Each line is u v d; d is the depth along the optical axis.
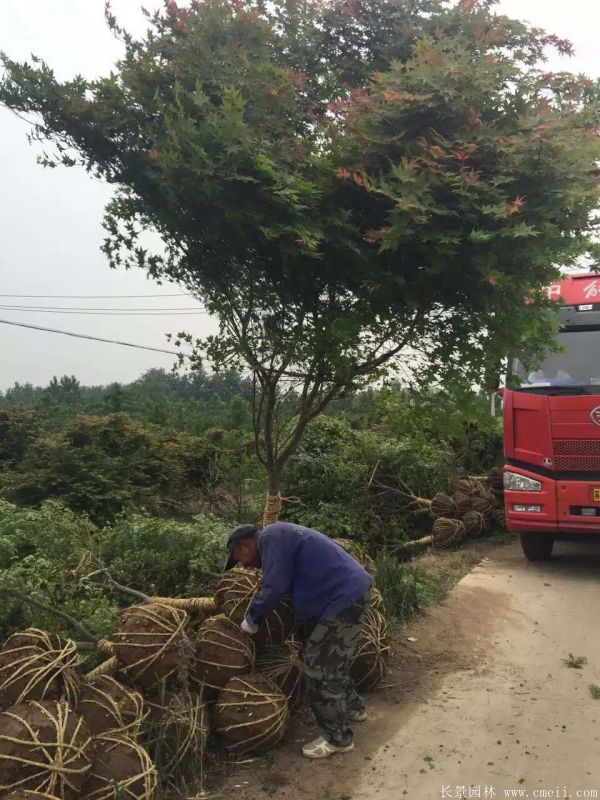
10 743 2.86
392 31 5.10
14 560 5.38
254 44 4.79
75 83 4.67
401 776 3.86
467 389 5.05
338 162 4.39
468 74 4.11
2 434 13.70
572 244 4.43
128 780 3.10
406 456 10.28
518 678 5.25
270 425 5.66
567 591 7.69
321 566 4.08
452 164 4.13
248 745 3.95
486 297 4.47
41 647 3.51
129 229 5.29
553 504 8.29
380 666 4.91
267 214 4.31
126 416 12.50
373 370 5.25
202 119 4.39
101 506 9.34
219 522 6.98
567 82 4.60
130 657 3.84
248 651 4.16
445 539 9.88
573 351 8.59
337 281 4.81
